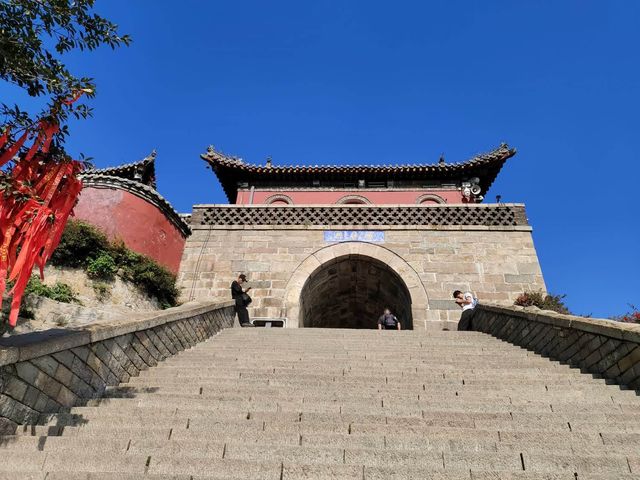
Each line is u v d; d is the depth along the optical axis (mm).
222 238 14258
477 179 17125
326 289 15836
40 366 4312
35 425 4141
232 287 11594
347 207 14867
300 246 14094
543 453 3609
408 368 6137
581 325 6160
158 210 12406
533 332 7629
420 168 17188
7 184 3355
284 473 3352
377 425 4105
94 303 8930
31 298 7383
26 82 3965
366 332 8930
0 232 3312
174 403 4840
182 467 3447
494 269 13250
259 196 17703
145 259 10523
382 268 14047
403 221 14445
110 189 11289
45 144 3799
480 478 3227
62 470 3465
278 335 8930
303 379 5625
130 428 4051
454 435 3980
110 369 5473
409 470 3307
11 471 3354
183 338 7895
